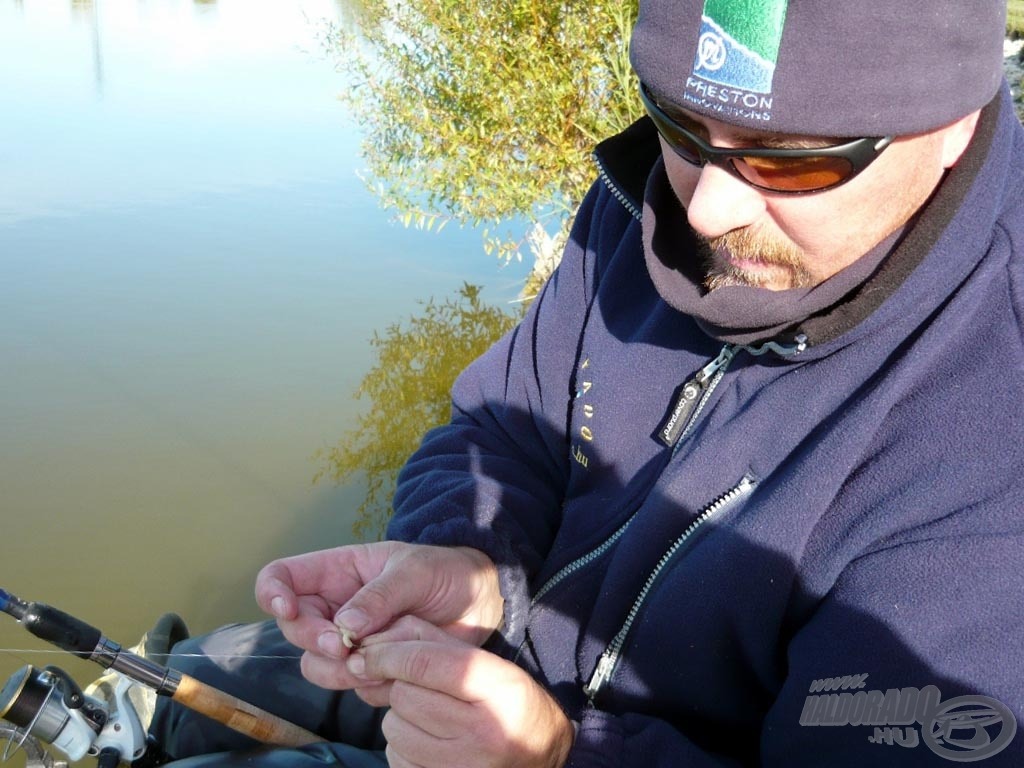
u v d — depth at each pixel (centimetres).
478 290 443
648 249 127
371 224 513
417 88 422
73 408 349
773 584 111
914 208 107
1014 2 411
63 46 920
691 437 129
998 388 101
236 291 438
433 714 114
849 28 95
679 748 119
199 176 579
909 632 98
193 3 1159
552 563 148
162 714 175
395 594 133
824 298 112
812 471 109
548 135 383
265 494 309
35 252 472
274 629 179
